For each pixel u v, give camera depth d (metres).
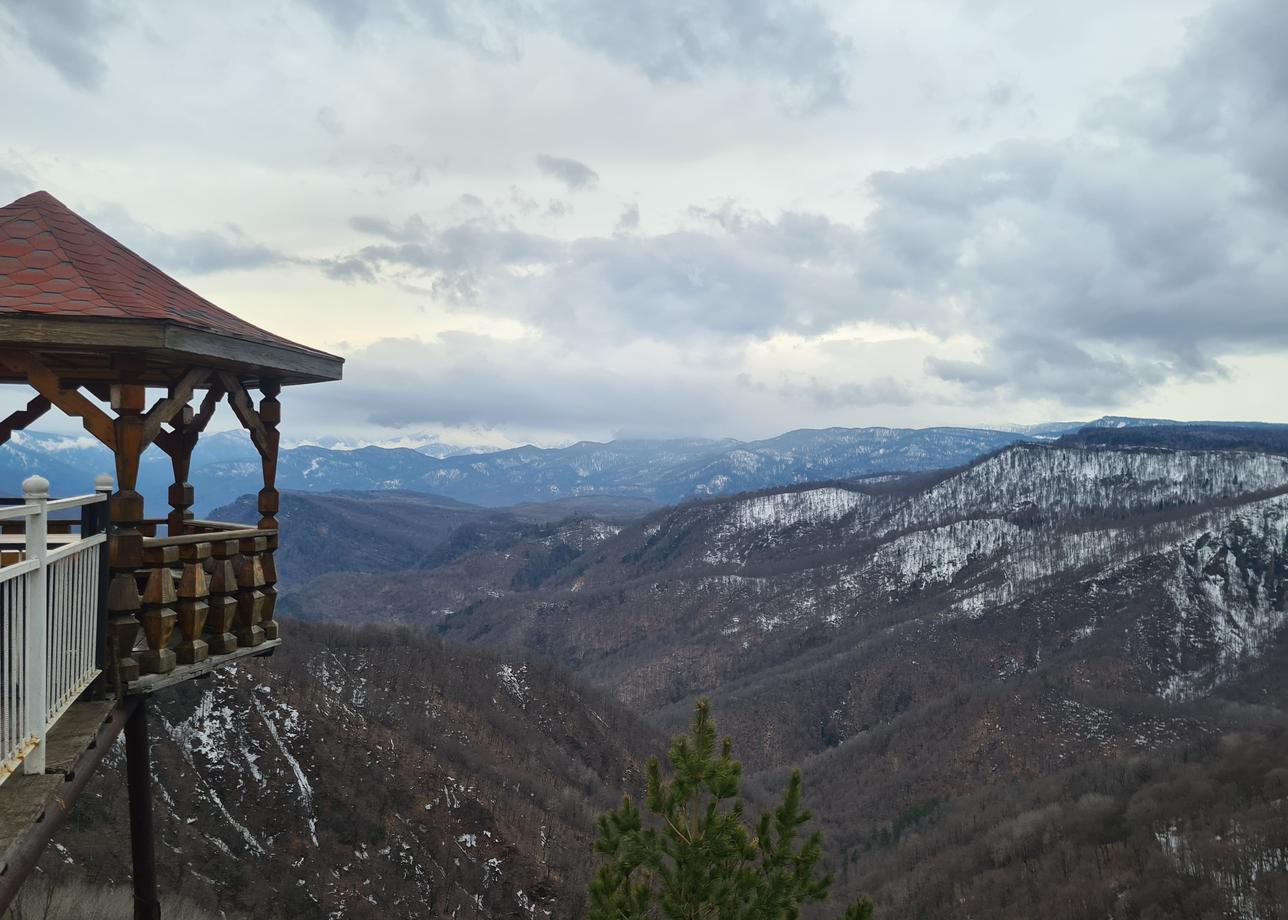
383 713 111.69
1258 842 101.56
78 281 7.77
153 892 10.27
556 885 90.06
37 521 5.82
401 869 82.50
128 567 7.54
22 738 5.70
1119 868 108.06
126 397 7.56
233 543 9.02
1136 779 136.00
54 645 6.27
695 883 9.56
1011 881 111.50
